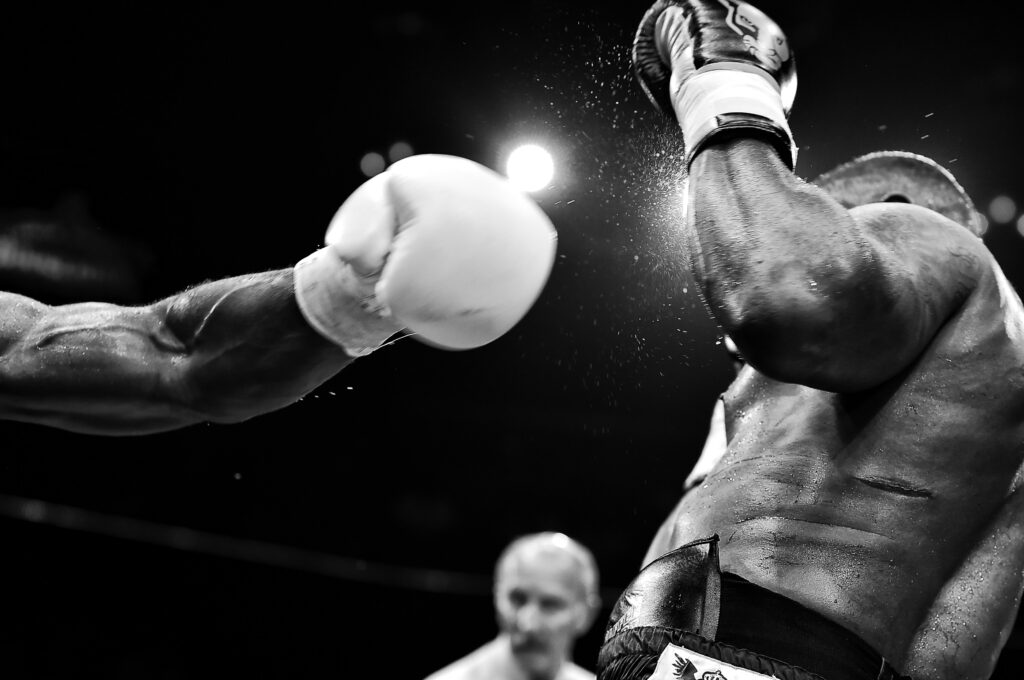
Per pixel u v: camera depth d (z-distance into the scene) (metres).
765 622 1.23
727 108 1.32
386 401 8.23
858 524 1.28
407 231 1.11
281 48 6.99
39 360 1.19
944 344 1.33
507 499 8.11
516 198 1.14
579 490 7.98
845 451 1.33
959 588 1.29
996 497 1.31
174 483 7.86
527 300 1.15
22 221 7.14
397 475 8.21
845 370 1.24
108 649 7.45
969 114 6.62
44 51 7.05
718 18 1.43
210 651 7.62
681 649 1.23
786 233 1.20
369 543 8.05
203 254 8.10
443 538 8.10
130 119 7.53
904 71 6.54
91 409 1.21
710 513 1.37
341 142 7.56
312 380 1.21
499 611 3.93
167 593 7.64
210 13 6.78
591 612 3.88
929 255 1.33
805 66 6.57
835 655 1.21
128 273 7.51
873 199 1.68
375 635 7.83
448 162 1.15
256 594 7.79
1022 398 1.32
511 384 8.00
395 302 1.11
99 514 7.63
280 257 8.17
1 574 7.38
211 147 7.71
